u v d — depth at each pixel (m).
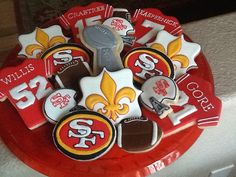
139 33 0.49
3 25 1.06
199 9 1.05
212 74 0.49
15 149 0.42
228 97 0.49
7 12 1.09
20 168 0.45
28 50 0.47
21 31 1.04
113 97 0.42
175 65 0.46
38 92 0.43
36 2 1.10
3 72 0.44
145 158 0.40
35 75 0.44
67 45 0.46
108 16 0.50
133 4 1.09
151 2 1.08
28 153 0.41
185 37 0.51
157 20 0.51
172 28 0.50
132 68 0.45
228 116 0.51
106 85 0.42
